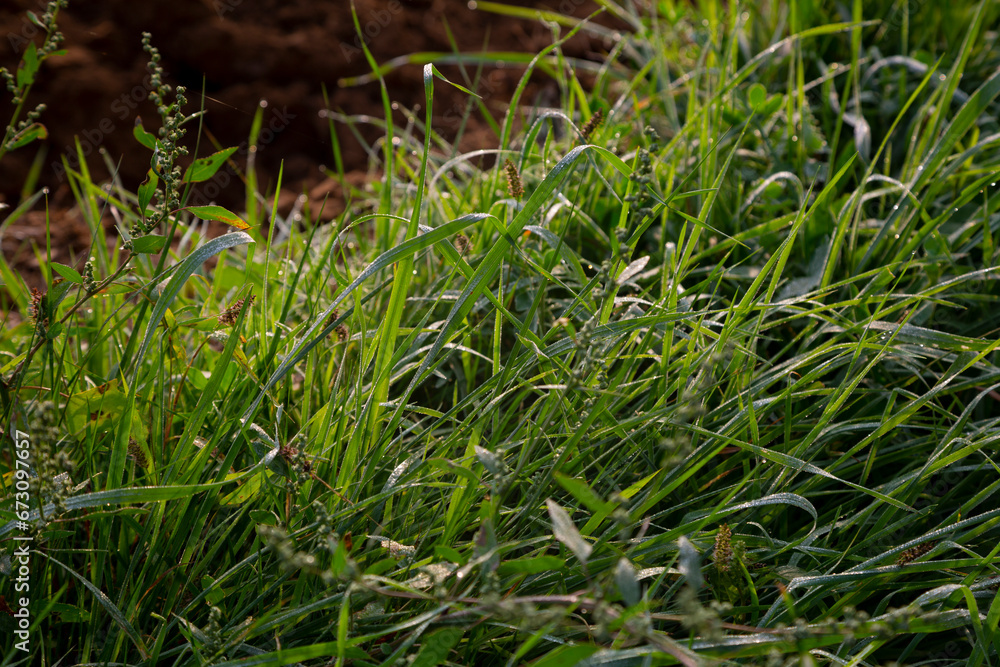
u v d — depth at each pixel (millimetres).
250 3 3672
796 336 2041
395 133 3223
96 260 2342
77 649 1524
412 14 3928
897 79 3143
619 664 1252
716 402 1926
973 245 2297
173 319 1650
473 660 1437
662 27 3857
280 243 2713
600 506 1071
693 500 1617
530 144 2088
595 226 2252
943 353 1932
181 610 1483
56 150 3309
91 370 1991
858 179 2662
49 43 1649
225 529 1621
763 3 3580
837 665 1406
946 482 1880
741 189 2506
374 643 1375
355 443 1465
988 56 3303
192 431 1473
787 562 1697
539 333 1965
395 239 2305
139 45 3449
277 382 1584
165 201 1481
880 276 1958
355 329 1907
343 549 1074
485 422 1524
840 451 1919
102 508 1476
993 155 2727
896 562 1478
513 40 4035
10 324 2555
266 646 1424
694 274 2320
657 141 2830
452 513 1428
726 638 1207
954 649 1646
